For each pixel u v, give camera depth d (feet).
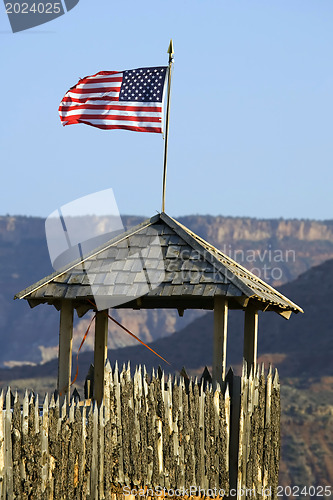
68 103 110.42
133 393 92.99
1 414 85.97
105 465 91.61
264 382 100.99
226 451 95.04
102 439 91.76
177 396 94.07
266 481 101.24
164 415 93.45
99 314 107.04
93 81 110.32
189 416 94.17
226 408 95.25
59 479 88.12
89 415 91.40
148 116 107.86
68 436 89.20
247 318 109.81
